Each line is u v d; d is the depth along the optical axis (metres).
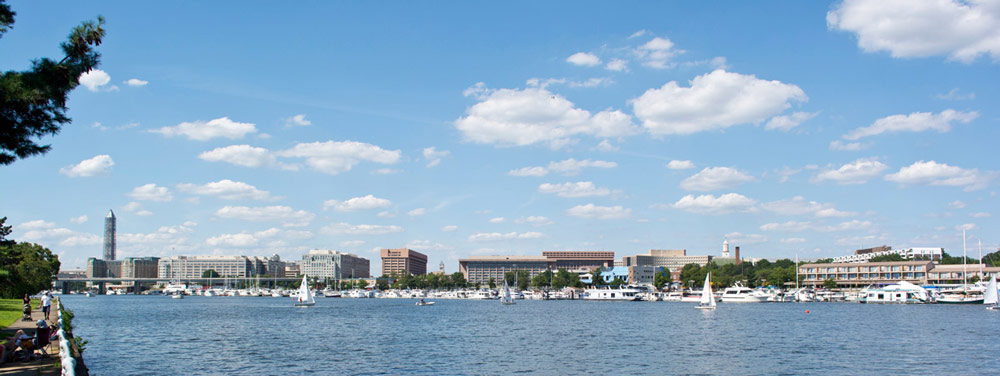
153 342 99.50
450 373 70.19
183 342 99.75
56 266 195.38
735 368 73.94
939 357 82.12
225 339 104.88
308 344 97.75
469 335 114.12
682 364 77.06
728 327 132.12
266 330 123.88
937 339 103.69
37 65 33.03
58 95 33.53
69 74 33.31
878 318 157.88
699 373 70.56
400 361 79.06
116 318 159.50
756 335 113.19
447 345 96.88
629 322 149.12
